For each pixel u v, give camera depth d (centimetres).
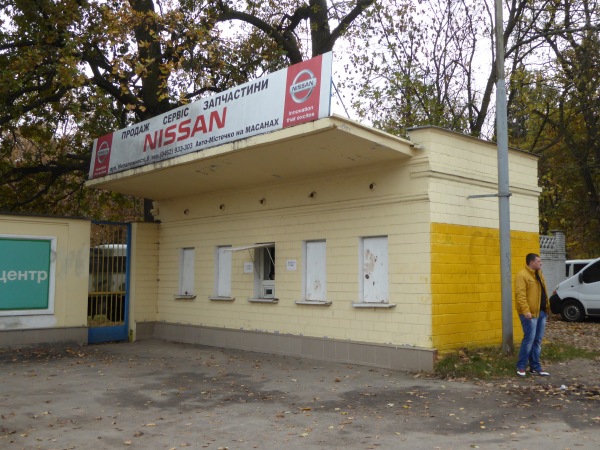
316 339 1198
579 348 1270
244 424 718
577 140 2356
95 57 1748
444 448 612
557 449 602
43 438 670
